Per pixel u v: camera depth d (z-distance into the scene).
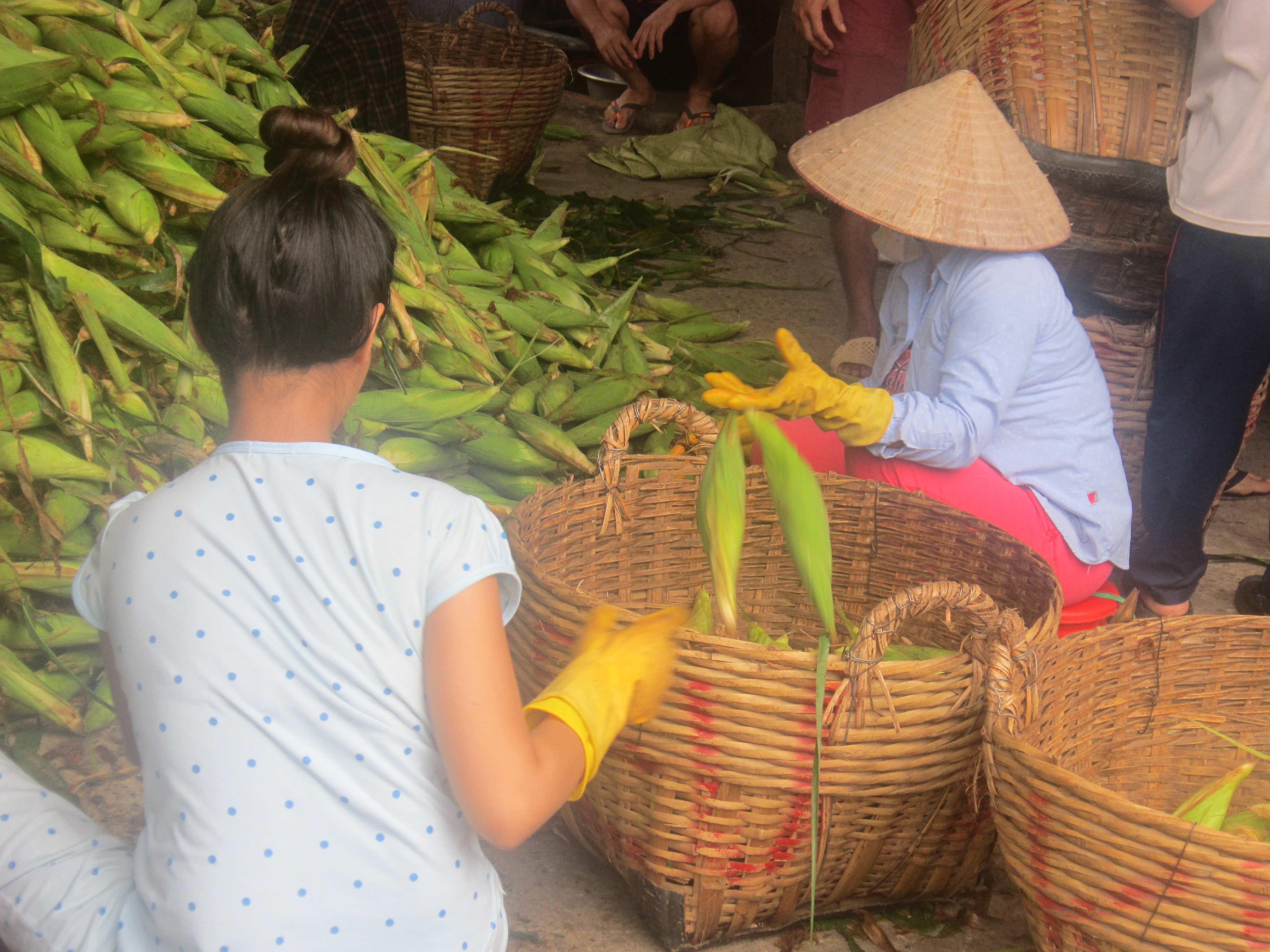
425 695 1.20
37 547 2.33
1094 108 2.94
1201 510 2.81
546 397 3.22
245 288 1.16
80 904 1.31
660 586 2.57
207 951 1.16
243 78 3.34
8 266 2.49
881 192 2.32
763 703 1.66
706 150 7.19
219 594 1.19
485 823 1.17
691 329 4.37
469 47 6.08
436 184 3.89
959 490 2.46
